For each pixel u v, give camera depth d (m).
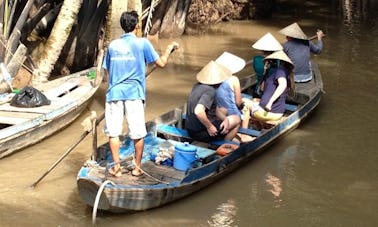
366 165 7.30
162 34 14.28
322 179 6.91
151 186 5.83
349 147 7.81
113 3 9.53
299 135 8.18
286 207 6.25
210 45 13.88
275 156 7.48
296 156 7.50
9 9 9.46
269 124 7.89
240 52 13.22
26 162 7.07
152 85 10.50
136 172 6.06
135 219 5.89
